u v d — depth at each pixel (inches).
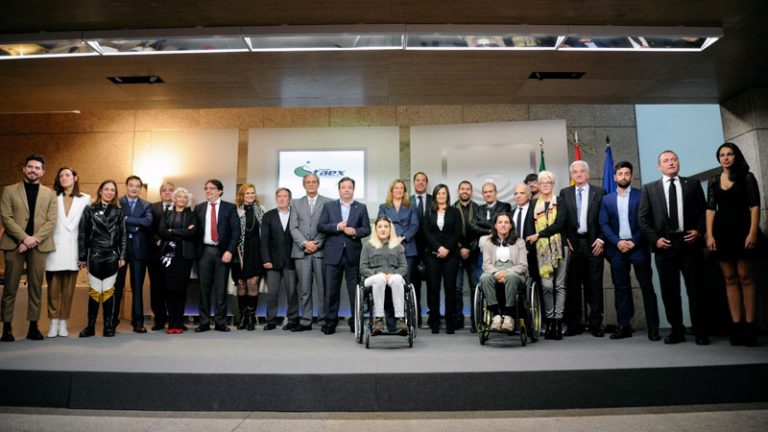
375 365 118.0
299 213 205.0
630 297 175.0
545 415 104.0
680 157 248.7
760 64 181.9
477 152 263.0
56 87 201.9
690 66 183.9
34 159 174.4
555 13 151.8
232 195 266.5
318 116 279.0
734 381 113.7
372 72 188.4
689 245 158.9
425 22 157.2
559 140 259.3
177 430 94.7
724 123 217.5
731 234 152.9
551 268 171.9
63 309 182.4
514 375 109.3
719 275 180.1
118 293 192.9
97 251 181.5
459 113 275.9
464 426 96.5
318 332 196.2
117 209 187.9
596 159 270.1
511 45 166.7
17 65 180.1
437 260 193.3
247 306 213.9
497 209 212.2
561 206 178.2
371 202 264.2
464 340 169.8
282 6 146.3
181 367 116.0
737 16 151.6
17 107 225.8
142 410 109.1
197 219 199.5
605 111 273.3
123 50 167.8
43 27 157.6
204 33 157.9
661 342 160.4
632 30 158.1
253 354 136.3
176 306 194.4
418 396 107.9
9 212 169.8
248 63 179.8
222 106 227.8
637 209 171.6
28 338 172.2
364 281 162.7
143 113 282.5
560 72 189.9
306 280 202.2
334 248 193.5
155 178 272.5
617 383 110.7
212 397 108.8
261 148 268.8
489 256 169.8
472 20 156.0
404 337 176.1
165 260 192.1
